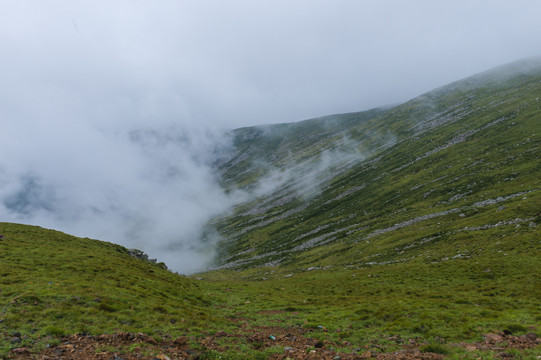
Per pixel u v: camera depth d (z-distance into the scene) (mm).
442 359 18859
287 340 24312
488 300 36625
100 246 67875
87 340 19594
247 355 20031
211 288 59812
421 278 55094
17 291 27156
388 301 40125
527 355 18000
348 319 31891
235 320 33344
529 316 26812
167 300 36031
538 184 88562
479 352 19234
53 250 48688
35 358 16281
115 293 32219
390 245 90812
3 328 19906
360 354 20641
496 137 149000
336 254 105250
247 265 148875
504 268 48844
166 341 21516
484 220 78375
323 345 22906
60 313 23359
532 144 121438
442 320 27688
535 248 53500
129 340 20141
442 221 93375
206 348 20906
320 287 62625
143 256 78312
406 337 24297
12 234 55812
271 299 49156
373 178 191000
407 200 131375
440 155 164875
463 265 55656
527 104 172375
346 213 158375
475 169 125125
